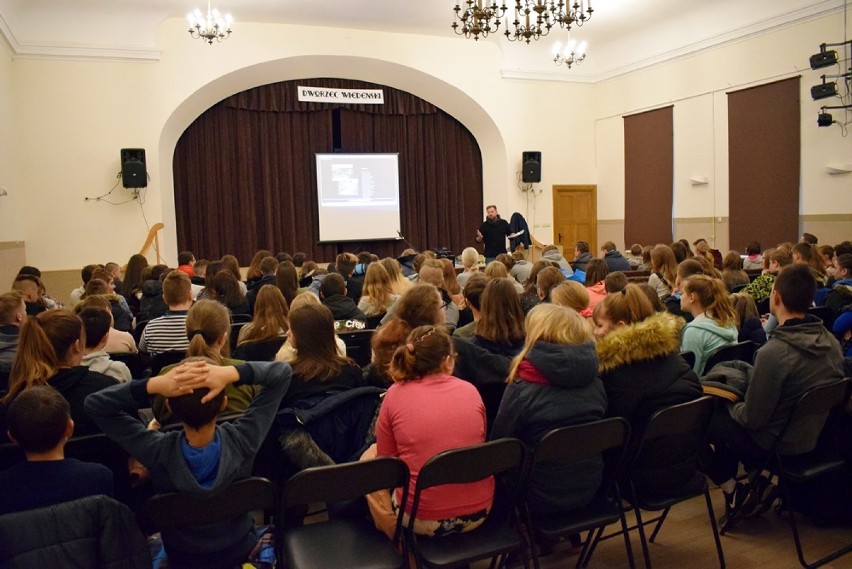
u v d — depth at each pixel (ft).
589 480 6.63
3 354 8.63
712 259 19.77
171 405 5.03
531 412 6.38
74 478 5.11
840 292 11.73
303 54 29.71
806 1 24.73
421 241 35.47
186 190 31.09
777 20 25.90
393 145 34.60
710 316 9.66
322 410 6.70
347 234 33.68
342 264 18.49
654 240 32.83
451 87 32.76
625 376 7.00
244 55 28.81
